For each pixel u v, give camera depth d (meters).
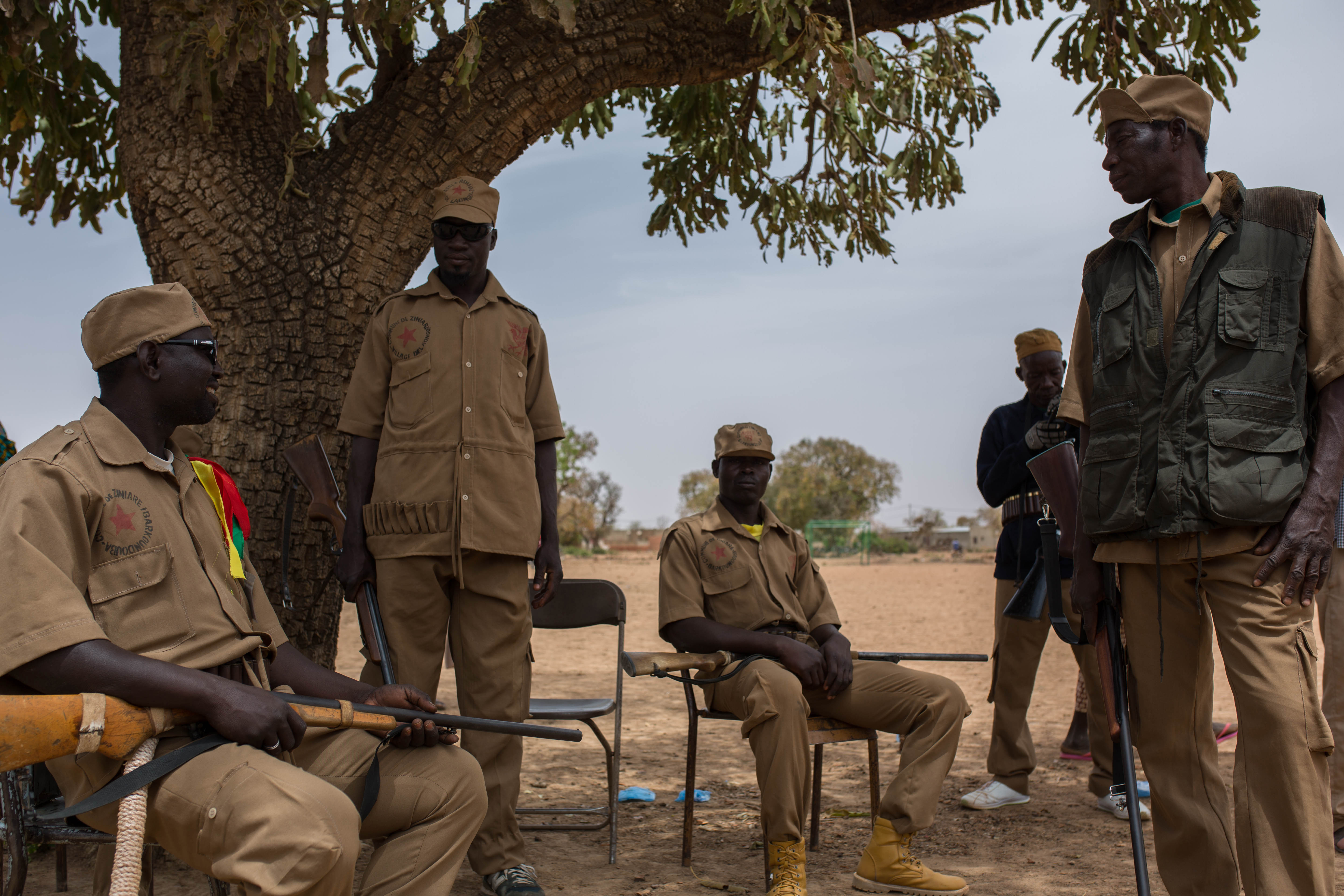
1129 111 2.96
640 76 4.71
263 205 4.24
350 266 4.35
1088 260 3.19
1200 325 2.81
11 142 5.78
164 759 2.16
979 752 6.27
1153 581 3.00
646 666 3.56
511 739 3.62
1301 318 2.78
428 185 4.43
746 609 4.02
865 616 16.48
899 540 66.25
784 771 3.49
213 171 4.18
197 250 4.17
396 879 2.47
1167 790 3.04
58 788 3.06
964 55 7.04
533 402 3.86
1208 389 2.78
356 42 4.31
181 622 2.36
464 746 3.60
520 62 4.43
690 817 3.97
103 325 2.41
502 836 3.55
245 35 3.59
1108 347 3.01
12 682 2.13
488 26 4.43
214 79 4.15
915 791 3.63
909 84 6.74
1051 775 5.60
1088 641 3.31
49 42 4.97
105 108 5.99
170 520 2.41
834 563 44.16
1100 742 4.78
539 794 5.10
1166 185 2.96
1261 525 2.72
